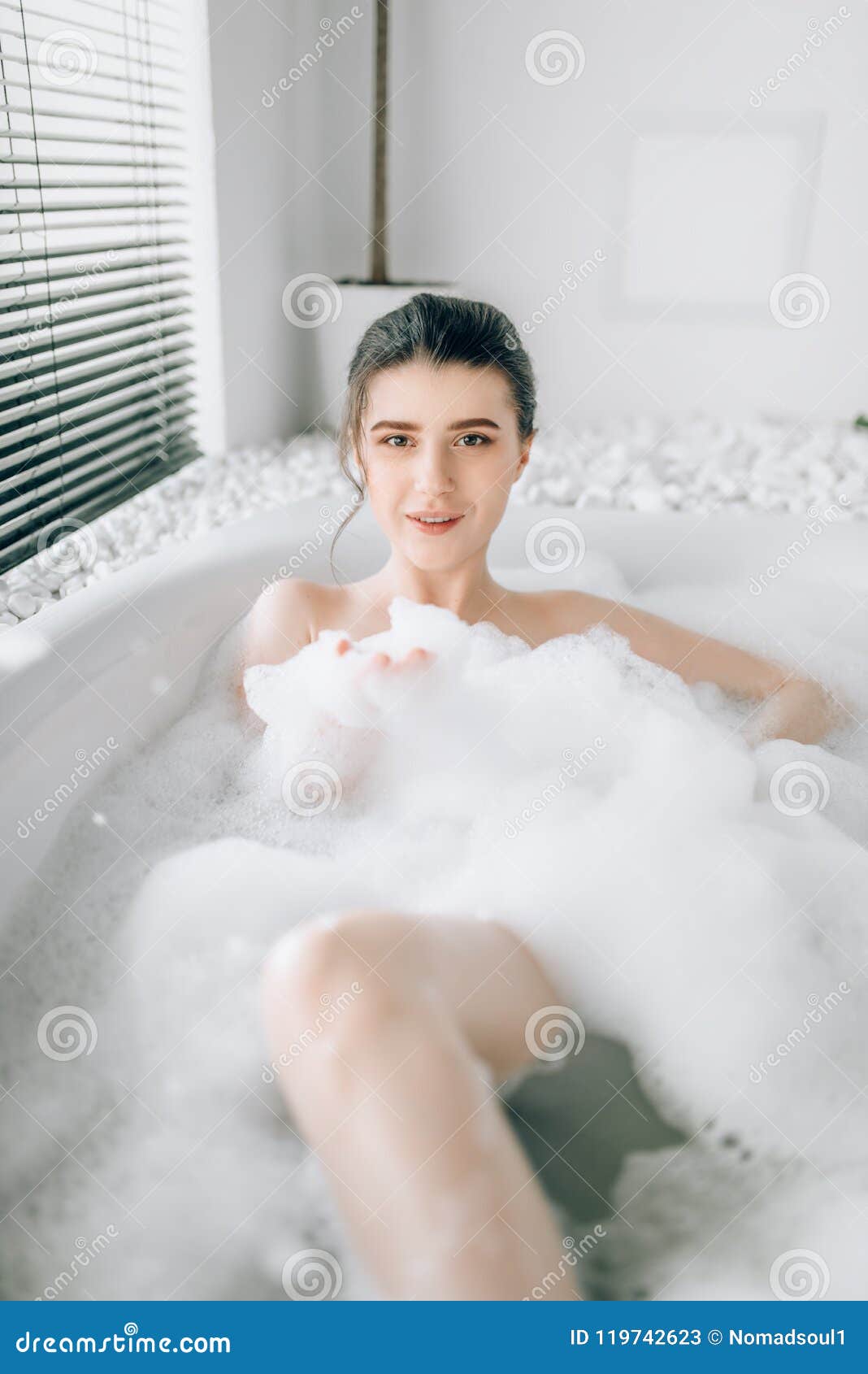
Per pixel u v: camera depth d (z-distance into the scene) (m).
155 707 1.12
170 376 2.07
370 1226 0.61
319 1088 0.63
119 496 1.74
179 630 1.16
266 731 1.08
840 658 1.36
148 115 1.91
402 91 2.45
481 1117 0.62
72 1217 0.71
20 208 1.55
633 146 2.45
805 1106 0.78
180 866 0.93
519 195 2.51
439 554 1.03
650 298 2.56
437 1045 0.64
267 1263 0.69
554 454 2.16
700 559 1.51
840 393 2.60
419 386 0.96
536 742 1.04
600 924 0.85
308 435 2.46
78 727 0.98
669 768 1.00
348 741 1.05
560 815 0.96
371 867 0.96
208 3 1.90
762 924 0.85
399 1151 0.60
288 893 0.92
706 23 2.35
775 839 0.95
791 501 1.78
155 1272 0.68
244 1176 0.74
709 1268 0.68
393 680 1.03
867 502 1.77
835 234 2.48
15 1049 0.81
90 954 0.88
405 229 2.57
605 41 2.38
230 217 2.09
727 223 2.48
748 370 2.60
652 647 1.18
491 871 0.91
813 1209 0.72
